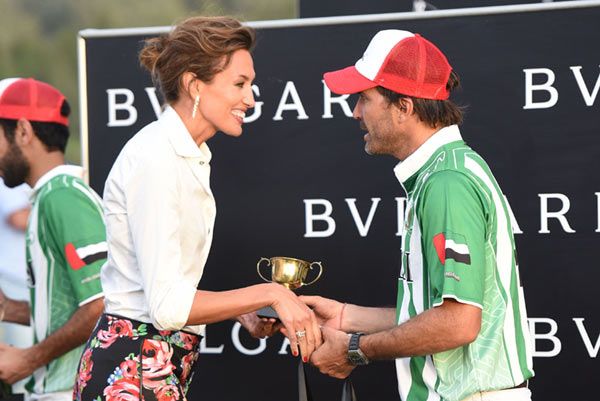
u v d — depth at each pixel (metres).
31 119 6.19
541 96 5.99
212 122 4.98
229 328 6.46
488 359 4.77
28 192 6.25
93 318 5.82
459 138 5.04
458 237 4.65
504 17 6.02
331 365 5.18
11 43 27.64
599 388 5.95
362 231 6.29
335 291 6.32
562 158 5.97
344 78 5.11
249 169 6.42
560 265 5.98
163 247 4.75
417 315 4.80
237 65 4.95
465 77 6.08
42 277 6.07
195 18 5.01
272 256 6.40
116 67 6.59
